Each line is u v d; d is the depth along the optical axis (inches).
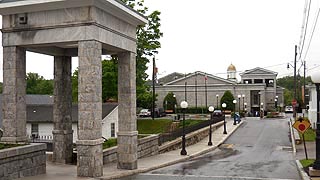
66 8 559.2
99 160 560.4
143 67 1414.9
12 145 538.3
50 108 1450.5
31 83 3521.2
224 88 2989.7
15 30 581.6
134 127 668.7
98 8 561.9
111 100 1673.2
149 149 902.4
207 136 1443.2
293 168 708.7
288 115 2947.8
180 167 730.8
